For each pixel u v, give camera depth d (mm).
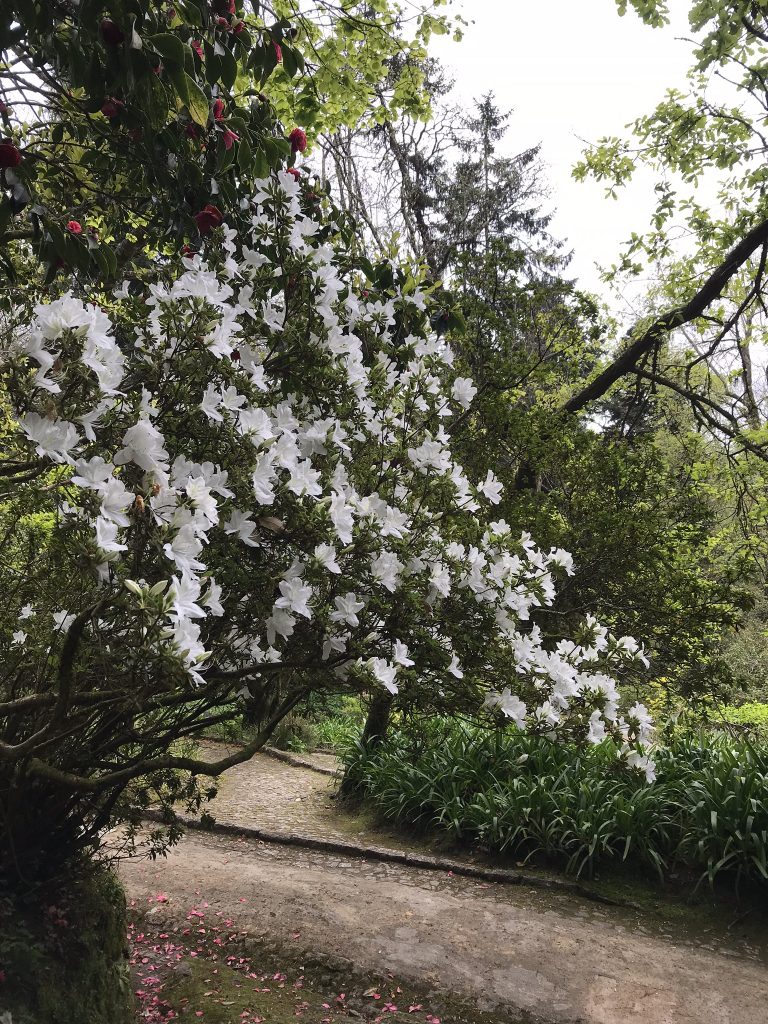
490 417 6043
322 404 2645
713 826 4566
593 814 4914
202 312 2053
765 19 5844
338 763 6906
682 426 9672
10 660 2418
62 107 2373
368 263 2996
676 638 5684
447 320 3404
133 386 2166
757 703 9680
